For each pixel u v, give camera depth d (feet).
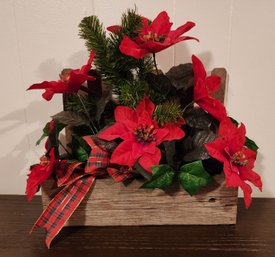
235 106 3.09
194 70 2.49
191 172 2.47
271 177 3.26
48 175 2.56
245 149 2.50
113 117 2.76
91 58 2.47
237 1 2.85
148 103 2.51
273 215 2.91
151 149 2.43
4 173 3.35
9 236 2.72
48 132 2.74
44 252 2.55
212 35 2.93
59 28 2.96
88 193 2.64
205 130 2.57
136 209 2.68
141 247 2.56
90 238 2.64
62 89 2.51
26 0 2.89
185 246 2.56
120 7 2.90
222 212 2.70
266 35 2.91
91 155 2.56
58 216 2.56
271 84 3.02
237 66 2.99
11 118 3.19
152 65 2.72
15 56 3.02
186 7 2.88
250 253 2.51
